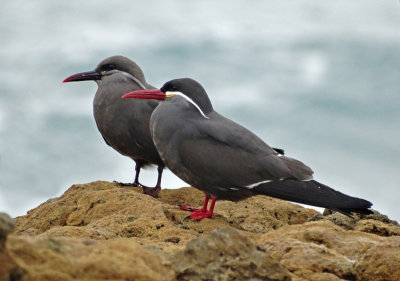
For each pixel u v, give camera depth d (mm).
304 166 9336
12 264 5023
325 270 6656
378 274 6445
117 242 5887
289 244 6984
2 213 5152
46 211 9844
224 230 5938
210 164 9250
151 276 5449
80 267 5293
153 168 11938
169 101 9797
